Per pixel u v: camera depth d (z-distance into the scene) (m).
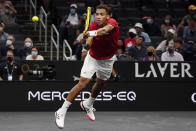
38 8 15.61
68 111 10.16
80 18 15.23
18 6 16.03
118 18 16.28
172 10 18.02
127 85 10.38
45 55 13.74
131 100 10.41
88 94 10.21
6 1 15.88
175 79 10.53
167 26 15.32
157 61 10.48
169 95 10.52
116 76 10.33
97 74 7.47
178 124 8.41
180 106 10.54
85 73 7.09
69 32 14.02
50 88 10.18
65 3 16.33
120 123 8.47
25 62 10.35
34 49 11.14
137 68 10.44
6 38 13.41
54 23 15.05
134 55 11.72
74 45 13.45
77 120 8.80
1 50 12.03
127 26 16.17
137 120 8.86
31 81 10.12
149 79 10.46
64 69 10.29
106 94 10.31
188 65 10.56
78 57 12.24
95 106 10.28
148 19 15.71
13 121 8.62
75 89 7.08
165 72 10.52
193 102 10.59
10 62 10.52
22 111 10.10
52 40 13.55
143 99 10.45
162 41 13.59
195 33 15.47
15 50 12.62
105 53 7.13
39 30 14.86
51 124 8.27
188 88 10.57
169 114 9.82
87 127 7.98
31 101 10.13
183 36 15.40
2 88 10.07
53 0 16.33
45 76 10.30
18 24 15.38
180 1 18.59
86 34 6.46
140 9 17.75
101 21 6.84
